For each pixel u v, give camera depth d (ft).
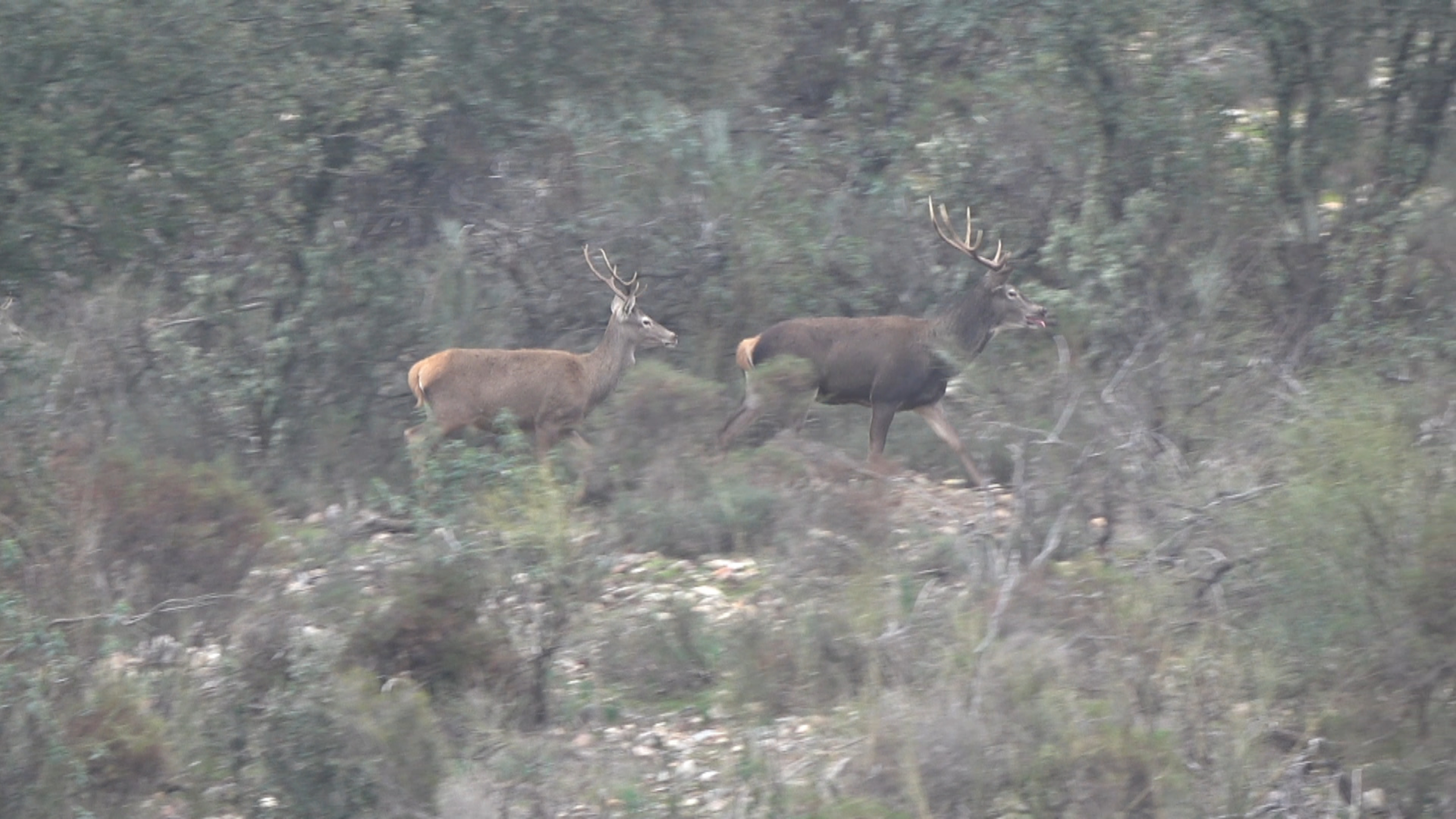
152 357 54.70
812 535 42.78
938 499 49.14
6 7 47.11
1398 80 56.95
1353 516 30.42
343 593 37.42
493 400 51.47
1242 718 29.43
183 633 37.22
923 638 34.55
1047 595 34.04
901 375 52.85
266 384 55.01
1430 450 34.47
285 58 55.88
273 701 30.91
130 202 49.62
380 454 55.36
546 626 36.04
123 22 48.85
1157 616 32.32
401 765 30.01
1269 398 46.26
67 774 29.35
